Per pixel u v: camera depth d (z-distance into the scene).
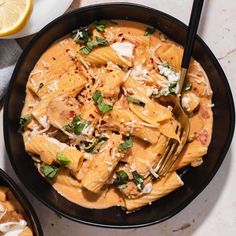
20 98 0.49
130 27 0.50
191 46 0.46
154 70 0.49
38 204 0.53
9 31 0.49
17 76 0.48
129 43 0.49
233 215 0.53
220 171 0.53
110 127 0.47
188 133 0.48
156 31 0.50
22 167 0.48
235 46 0.53
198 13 0.45
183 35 0.49
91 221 0.47
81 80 0.48
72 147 0.47
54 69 0.49
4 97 0.51
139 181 0.47
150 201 0.48
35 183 0.48
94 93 0.46
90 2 0.53
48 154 0.47
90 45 0.48
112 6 0.48
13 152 0.47
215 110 0.50
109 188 0.49
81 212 0.49
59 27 0.48
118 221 0.48
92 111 0.47
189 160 0.48
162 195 0.48
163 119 0.47
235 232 0.53
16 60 0.51
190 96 0.48
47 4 0.52
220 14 0.53
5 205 0.49
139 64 0.49
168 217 0.46
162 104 0.49
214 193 0.54
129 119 0.46
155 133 0.47
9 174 0.52
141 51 0.49
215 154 0.49
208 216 0.54
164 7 0.53
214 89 0.50
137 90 0.47
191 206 0.53
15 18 0.50
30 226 0.49
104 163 0.46
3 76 0.51
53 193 0.49
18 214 0.49
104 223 0.47
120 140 0.46
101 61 0.48
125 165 0.48
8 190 0.49
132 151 0.48
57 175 0.49
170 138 0.47
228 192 0.53
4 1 0.50
